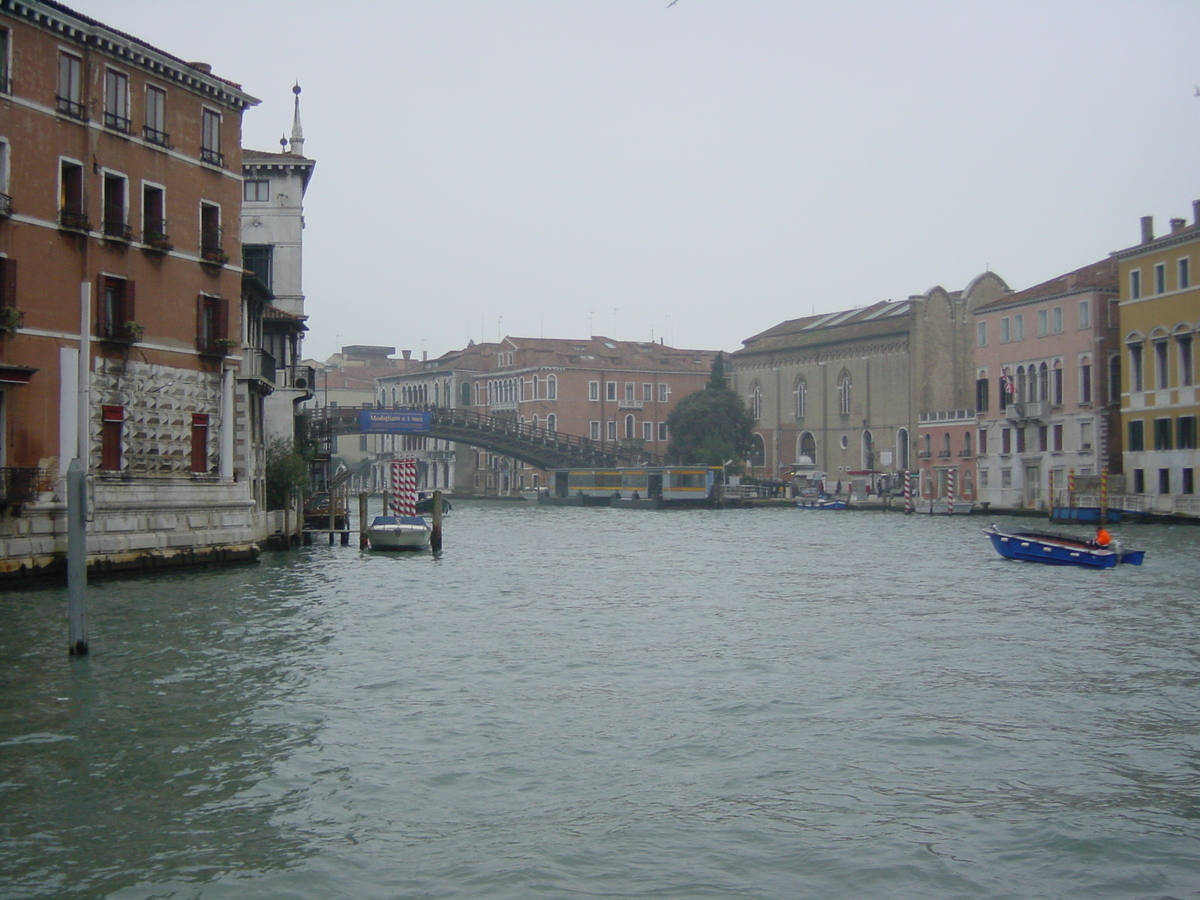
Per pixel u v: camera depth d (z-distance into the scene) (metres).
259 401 37.81
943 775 12.30
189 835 10.31
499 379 111.00
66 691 15.49
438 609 24.73
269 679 16.52
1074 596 27.67
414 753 12.84
